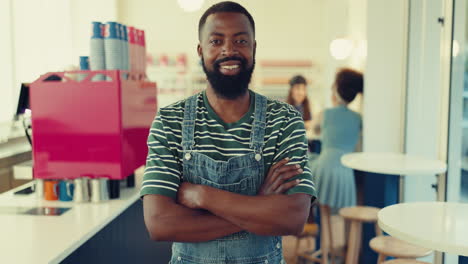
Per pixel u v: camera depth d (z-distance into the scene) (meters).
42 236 1.65
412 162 2.90
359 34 5.52
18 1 4.02
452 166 2.74
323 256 3.54
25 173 2.28
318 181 3.76
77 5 5.87
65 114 2.19
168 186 1.37
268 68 7.43
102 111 2.17
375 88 3.90
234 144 1.39
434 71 3.36
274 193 1.38
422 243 1.48
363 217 2.95
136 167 2.43
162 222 1.34
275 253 1.44
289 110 1.46
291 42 7.58
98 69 2.28
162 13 7.52
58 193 2.20
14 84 3.86
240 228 1.35
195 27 7.49
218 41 1.35
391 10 3.81
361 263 3.80
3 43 3.73
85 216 1.91
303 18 7.55
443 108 2.73
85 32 5.94
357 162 2.95
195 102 1.43
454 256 2.57
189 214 1.35
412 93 3.66
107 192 2.19
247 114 1.42
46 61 4.70
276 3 7.54
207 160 1.38
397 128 3.90
